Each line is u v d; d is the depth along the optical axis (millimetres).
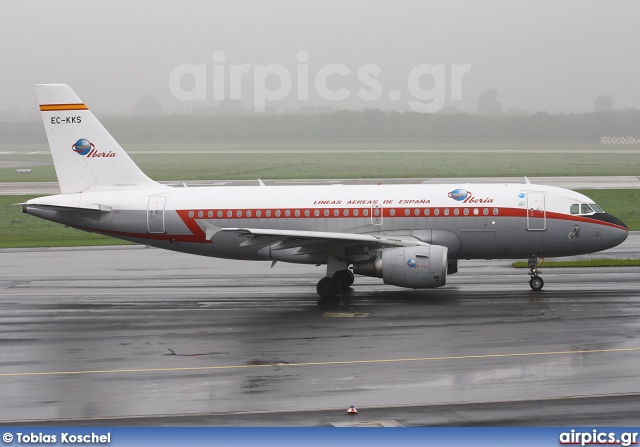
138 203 82375
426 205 78750
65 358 54125
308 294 79125
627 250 108500
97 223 82938
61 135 84688
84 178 85062
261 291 81500
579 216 77562
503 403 42281
